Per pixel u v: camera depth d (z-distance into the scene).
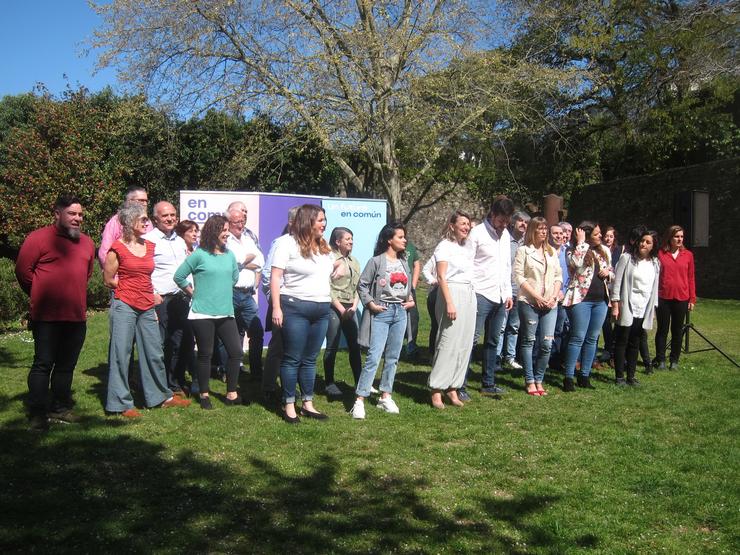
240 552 3.42
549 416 6.21
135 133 17.34
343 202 9.52
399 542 3.59
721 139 18.25
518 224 8.30
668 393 7.21
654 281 7.60
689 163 19.92
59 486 4.16
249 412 6.07
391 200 17.08
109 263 5.69
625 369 8.10
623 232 20.56
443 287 6.29
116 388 5.75
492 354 7.04
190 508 3.92
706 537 3.78
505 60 17.66
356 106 15.19
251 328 7.37
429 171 20.47
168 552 3.38
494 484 4.48
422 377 7.82
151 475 4.41
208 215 9.04
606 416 6.25
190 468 4.56
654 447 5.29
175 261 6.59
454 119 16.28
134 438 5.14
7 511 3.76
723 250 17.25
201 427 5.52
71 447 4.86
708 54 17.81
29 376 5.31
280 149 17.00
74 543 3.43
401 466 4.75
